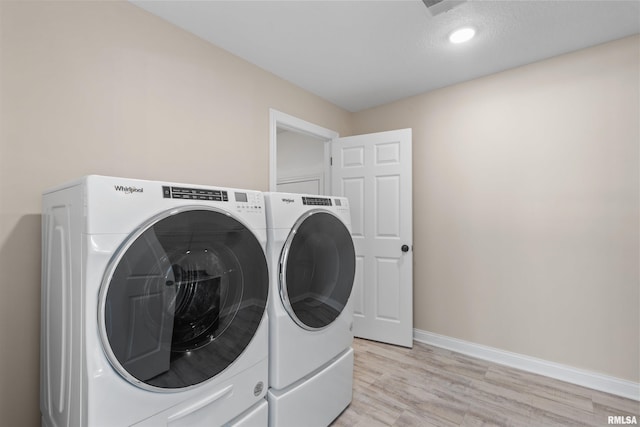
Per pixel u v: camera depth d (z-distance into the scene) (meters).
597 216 1.98
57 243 1.06
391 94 2.79
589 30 1.83
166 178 1.73
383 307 2.72
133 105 1.59
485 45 2.00
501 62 2.21
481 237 2.44
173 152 1.76
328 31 1.85
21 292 1.24
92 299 0.82
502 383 2.02
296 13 1.68
